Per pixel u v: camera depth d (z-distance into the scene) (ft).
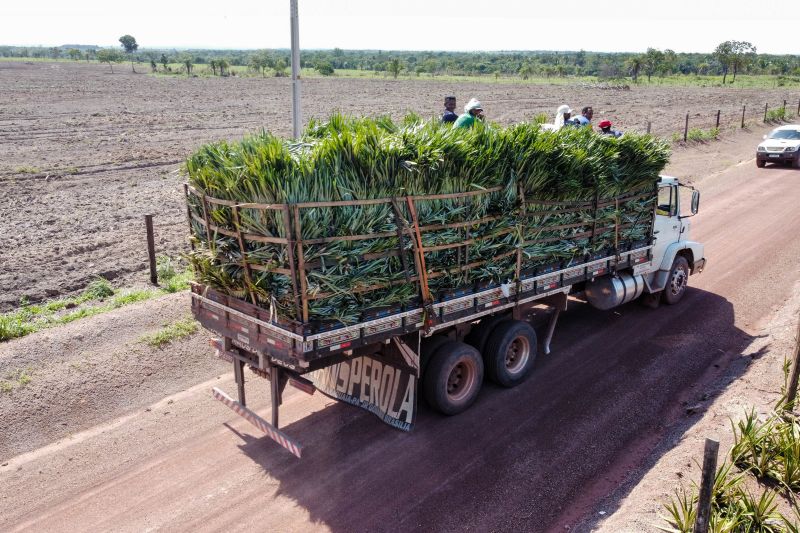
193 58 437.17
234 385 26.18
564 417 23.57
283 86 199.52
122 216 50.57
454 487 19.48
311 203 17.56
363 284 18.88
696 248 35.14
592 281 30.25
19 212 51.62
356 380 23.93
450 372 22.84
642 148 27.81
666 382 26.25
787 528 16.60
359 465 20.63
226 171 19.44
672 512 16.63
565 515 18.29
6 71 253.65
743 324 32.17
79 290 34.99
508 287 23.59
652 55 257.34
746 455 19.61
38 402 23.61
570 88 199.11
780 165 75.25
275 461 20.93
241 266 19.33
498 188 22.27
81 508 18.72
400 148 19.44
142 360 26.76
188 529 17.76
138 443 22.02
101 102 141.69
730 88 203.62
